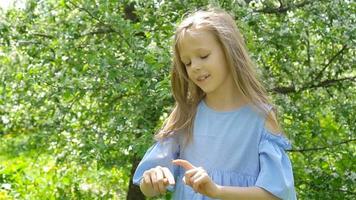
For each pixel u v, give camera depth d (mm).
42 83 4371
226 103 2287
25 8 4707
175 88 2377
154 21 4227
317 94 4879
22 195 5543
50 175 5547
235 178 2207
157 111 4062
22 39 4586
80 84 4184
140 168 2338
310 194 4434
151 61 3682
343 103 4770
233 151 2229
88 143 4238
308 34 4492
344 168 4562
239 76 2238
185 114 2355
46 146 5090
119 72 3887
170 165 2324
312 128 4570
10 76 4676
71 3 4391
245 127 2238
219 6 3992
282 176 2117
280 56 4543
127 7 4855
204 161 2256
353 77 4770
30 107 4773
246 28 3928
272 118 2238
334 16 4340
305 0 4570
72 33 4414
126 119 4121
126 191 5418
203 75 2197
